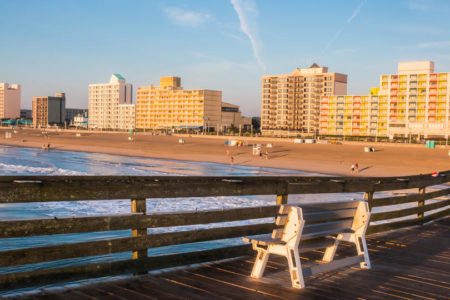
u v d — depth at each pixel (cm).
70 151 10388
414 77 14162
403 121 14375
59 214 2212
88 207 2441
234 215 588
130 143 12875
